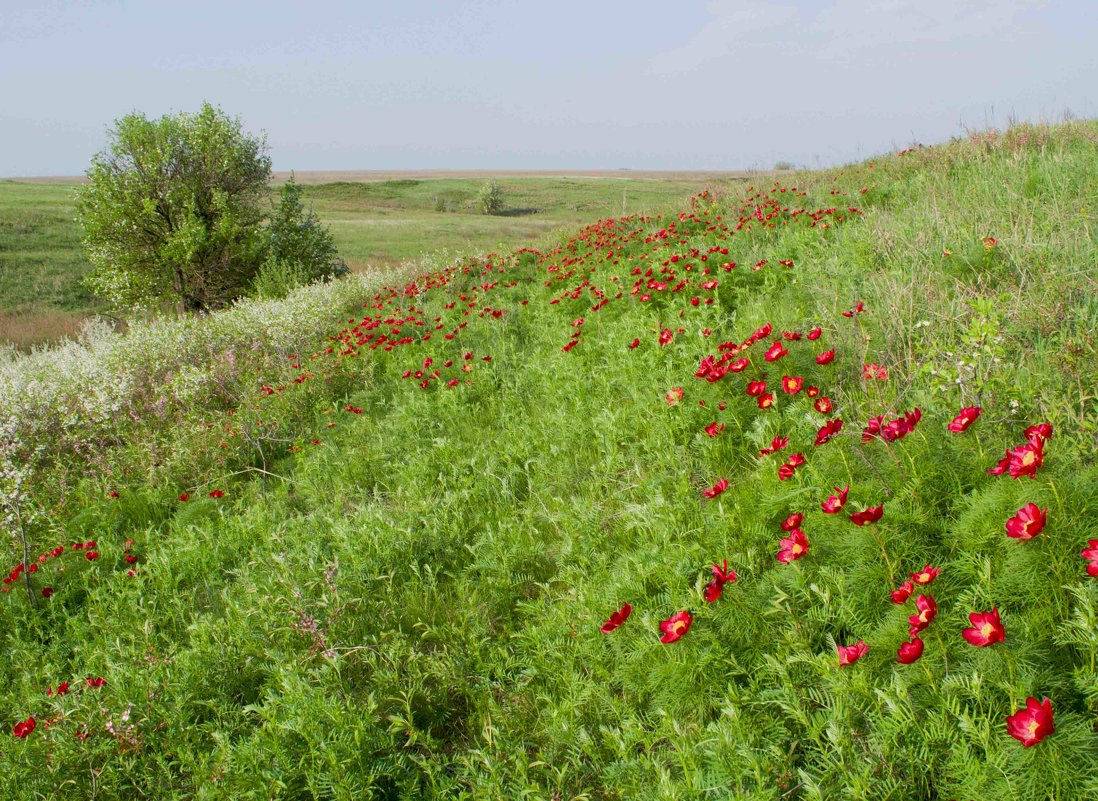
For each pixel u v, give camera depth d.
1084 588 2.17
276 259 23.06
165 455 7.74
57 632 4.81
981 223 6.23
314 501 5.92
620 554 3.97
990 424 3.40
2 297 26.41
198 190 22.73
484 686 3.29
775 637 2.78
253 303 15.80
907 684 2.31
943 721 2.12
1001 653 2.16
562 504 4.51
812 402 4.28
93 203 21.97
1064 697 2.13
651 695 2.96
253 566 4.82
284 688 3.22
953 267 5.57
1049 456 2.58
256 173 24.05
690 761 2.37
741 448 4.39
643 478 4.48
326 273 24.83
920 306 4.92
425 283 13.34
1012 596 2.37
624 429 5.17
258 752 2.93
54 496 7.18
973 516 2.56
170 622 4.56
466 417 6.89
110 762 3.23
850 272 6.39
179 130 22.25
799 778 2.30
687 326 6.34
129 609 4.64
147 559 5.49
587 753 2.73
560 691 3.12
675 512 3.87
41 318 24.34
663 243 10.27
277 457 7.60
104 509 6.56
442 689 3.34
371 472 6.27
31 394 9.31
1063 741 1.88
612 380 6.05
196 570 5.07
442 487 5.44
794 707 2.41
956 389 3.74
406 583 4.30
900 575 2.74
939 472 2.95
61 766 3.21
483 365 7.89
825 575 2.81
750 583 3.08
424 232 43.97
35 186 64.81
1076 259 4.87
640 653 2.92
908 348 4.44
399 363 9.02
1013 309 4.48
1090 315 4.18
